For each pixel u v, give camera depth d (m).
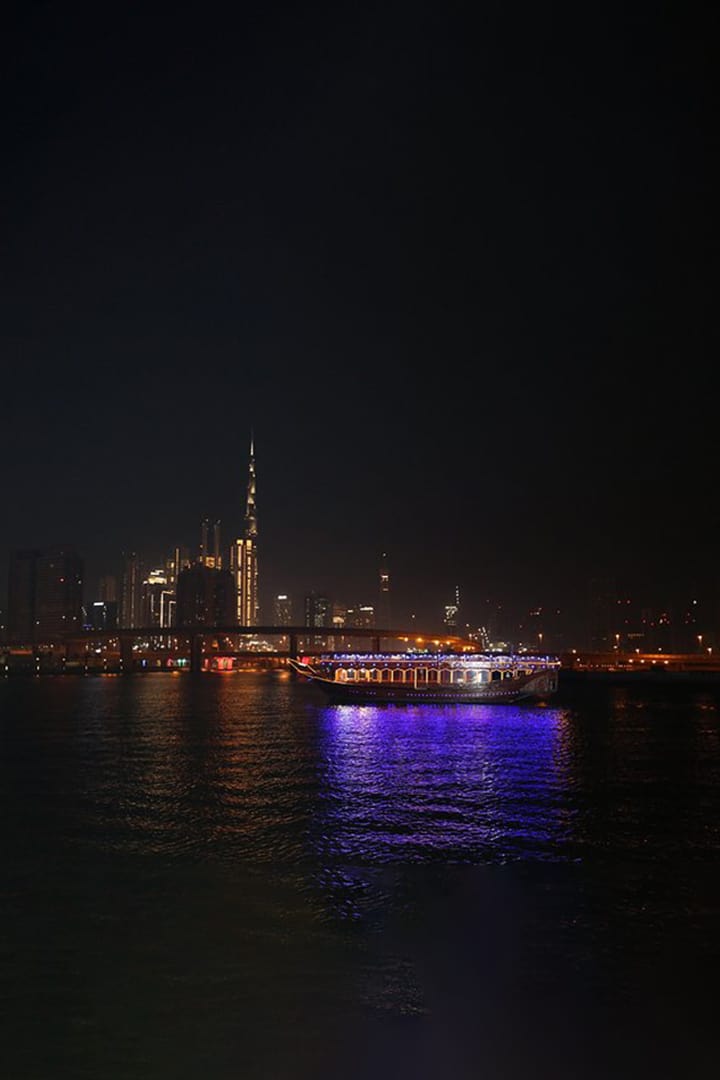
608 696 177.38
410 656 169.62
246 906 30.22
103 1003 22.14
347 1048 19.72
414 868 35.41
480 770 65.88
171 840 40.66
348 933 27.33
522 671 166.50
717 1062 19.05
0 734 97.38
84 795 53.84
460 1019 21.06
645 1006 21.78
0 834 42.03
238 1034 20.39
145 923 28.39
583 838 41.16
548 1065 18.91
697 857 37.31
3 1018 21.36
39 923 28.44
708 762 70.62
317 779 60.88
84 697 187.00
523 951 25.61
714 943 26.25
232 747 82.88
